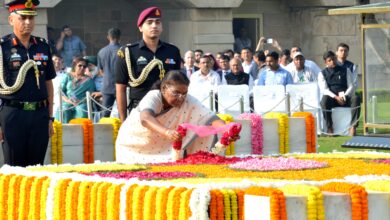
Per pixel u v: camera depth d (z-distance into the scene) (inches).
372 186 302.4
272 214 283.1
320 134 844.6
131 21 1341.0
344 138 819.4
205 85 853.2
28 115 470.3
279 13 1393.9
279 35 1396.4
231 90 829.2
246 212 291.0
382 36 527.2
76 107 821.9
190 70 928.3
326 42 1380.4
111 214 323.9
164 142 435.5
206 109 433.7
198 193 293.3
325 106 862.5
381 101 524.1
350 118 854.5
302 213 285.9
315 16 1381.6
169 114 432.1
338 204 291.3
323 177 346.6
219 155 419.5
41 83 475.2
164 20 1322.6
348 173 358.0
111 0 1331.2
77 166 394.9
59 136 505.0
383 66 527.2
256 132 538.3
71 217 339.0
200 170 374.9
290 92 839.7
